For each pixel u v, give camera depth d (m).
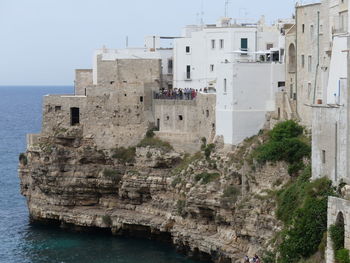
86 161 140.38
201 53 143.38
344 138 81.75
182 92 138.25
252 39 138.75
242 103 121.81
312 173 89.62
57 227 140.38
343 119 81.88
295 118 117.50
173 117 136.62
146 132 139.62
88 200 139.25
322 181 85.50
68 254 122.00
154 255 120.50
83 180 138.25
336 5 104.88
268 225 103.19
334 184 83.88
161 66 148.25
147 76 144.38
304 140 108.44
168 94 139.12
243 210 108.25
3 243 128.88
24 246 126.88
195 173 123.69
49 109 144.00
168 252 122.31
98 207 138.75
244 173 112.44
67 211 138.25
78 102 142.00
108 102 140.88
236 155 119.50
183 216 122.06
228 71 122.25
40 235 134.12
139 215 132.00
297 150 105.31
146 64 144.25
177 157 133.50
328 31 108.00
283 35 128.12
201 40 143.12
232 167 117.56
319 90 110.31
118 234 133.62
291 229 86.25
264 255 96.19
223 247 111.69
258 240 104.62
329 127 85.06
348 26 99.50
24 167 146.50
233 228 112.88
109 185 137.00
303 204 87.62
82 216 136.38
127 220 132.00
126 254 121.31
